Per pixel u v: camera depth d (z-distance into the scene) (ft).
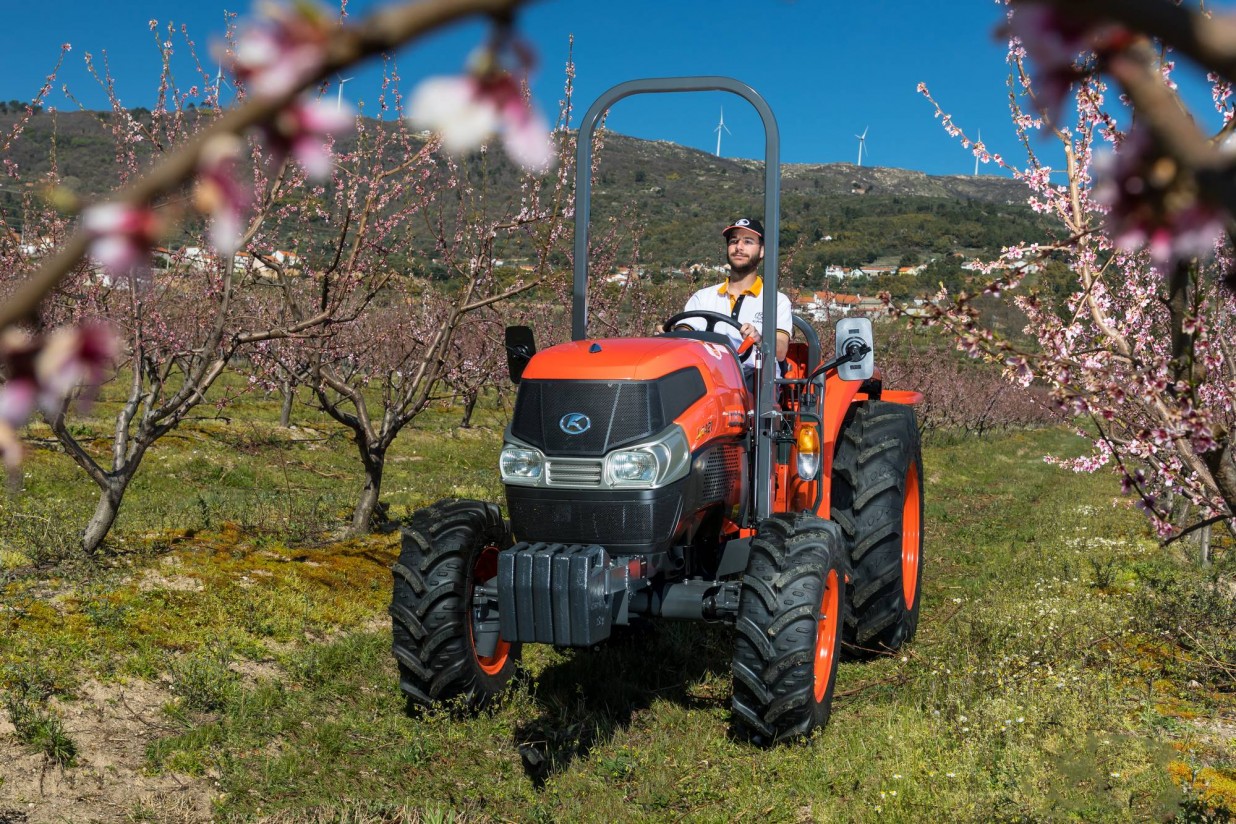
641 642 18.49
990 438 102.78
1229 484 6.88
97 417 45.85
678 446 13.50
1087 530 35.06
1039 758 12.73
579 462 13.39
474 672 14.85
